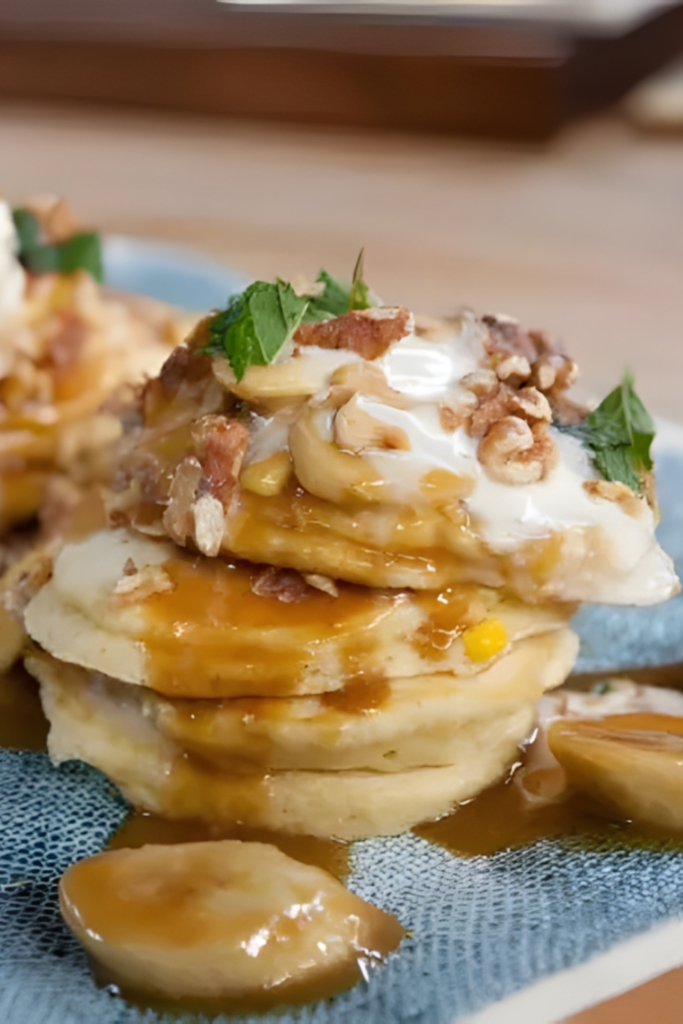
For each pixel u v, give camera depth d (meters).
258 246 0.66
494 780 0.40
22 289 0.50
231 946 0.36
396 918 0.37
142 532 0.41
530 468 0.39
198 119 0.93
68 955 0.37
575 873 0.38
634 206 0.74
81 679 0.41
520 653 0.41
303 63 0.91
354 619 0.39
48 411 0.48
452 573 0.39
